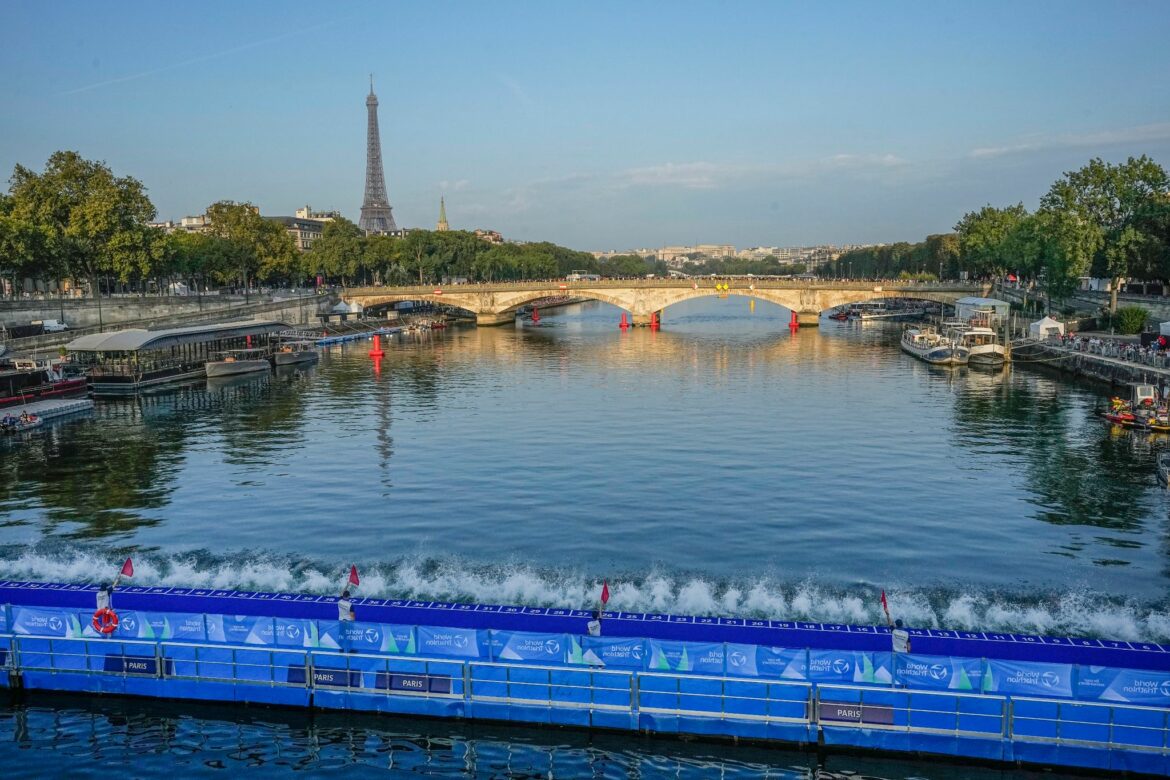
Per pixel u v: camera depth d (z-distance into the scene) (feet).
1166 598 153.07
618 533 184.55
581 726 112.06
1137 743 101.35
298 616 121.90
